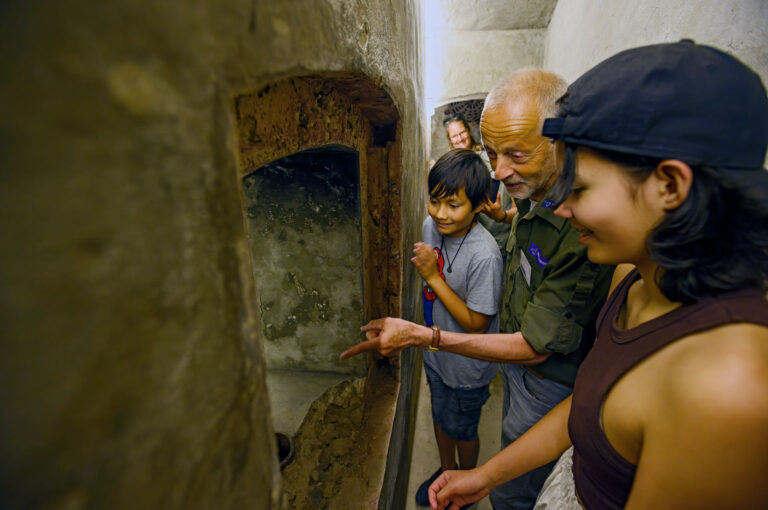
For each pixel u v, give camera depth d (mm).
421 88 1843
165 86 171
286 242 1112
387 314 1263
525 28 3160
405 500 1585
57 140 129
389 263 1197
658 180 354
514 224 1220
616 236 407
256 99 449
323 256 1117
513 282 1205
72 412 139
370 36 606
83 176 138
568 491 799
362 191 1034
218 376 223
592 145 376
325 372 1292
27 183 122
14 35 116
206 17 197
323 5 388
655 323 404
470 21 3125
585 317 875
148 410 172
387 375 1340
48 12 124
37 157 124
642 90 341
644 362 402
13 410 123
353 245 1085
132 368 162
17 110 118
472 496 767
